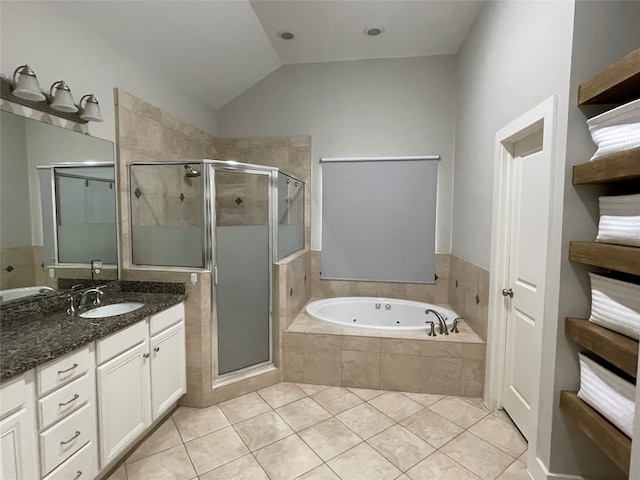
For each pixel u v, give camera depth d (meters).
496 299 2.30
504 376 2.32
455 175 3.36
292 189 3.24
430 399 2.51
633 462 0.94
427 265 3.55
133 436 1.82
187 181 2.38
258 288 2.69
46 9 1.83
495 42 2.33
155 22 2.34
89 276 2.15
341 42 3.20
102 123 2.22
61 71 1.92
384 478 1.73
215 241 2.41
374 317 3.54
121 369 1.73
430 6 2.62
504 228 2.25
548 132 1.63
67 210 1.99
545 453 1.64
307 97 3.68
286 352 2.77
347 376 2.69
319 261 3.76
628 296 1.25
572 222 1.51
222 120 3.81
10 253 1.68
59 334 1.51
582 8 1.44
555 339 1.57
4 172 1.65
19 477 1.22
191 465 1.81
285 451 1.92
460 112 3.22
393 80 3.52
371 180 3.60
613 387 1.30
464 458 1.88
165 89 2.88
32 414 1.27
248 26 2.82
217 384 2.47
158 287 2.37
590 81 1.38
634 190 1.45
